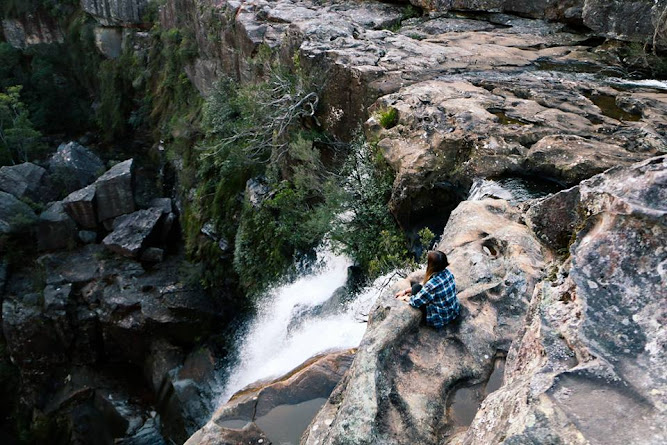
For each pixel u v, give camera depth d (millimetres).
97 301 23703
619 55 14867
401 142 10797
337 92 14492
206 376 20609
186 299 22656
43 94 40812
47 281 24453
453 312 5594
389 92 12625
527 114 10734
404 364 5234
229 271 22453
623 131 9906
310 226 13727
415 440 4492
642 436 2703
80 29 41438
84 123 41562
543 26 17812
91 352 23438
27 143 35281
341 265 13930
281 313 16125
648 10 13312
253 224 19422
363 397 4613
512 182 9047
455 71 13633
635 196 3648
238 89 21938
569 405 2961
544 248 6562
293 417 6602
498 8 18547
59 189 31391
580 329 3316
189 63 29875
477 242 6965
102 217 27969
